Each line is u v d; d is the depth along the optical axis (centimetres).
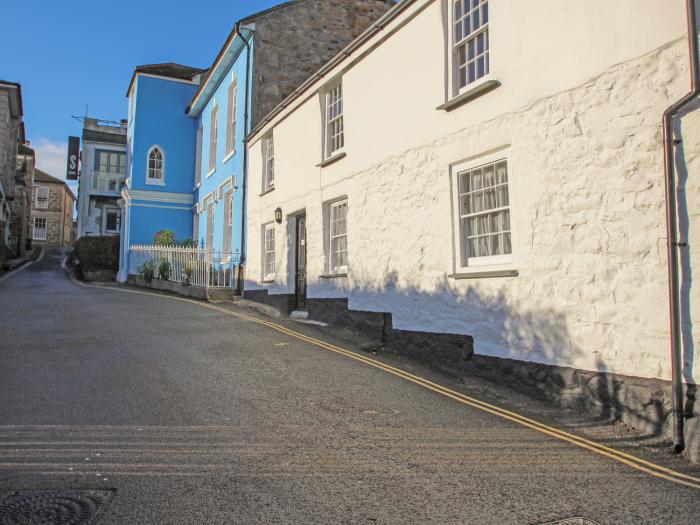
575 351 602
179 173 2505
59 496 373
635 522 351
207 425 524
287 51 1714
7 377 671
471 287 758
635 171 547
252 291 1561
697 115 494
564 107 626
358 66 1074
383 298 959
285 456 455
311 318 1212
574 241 607
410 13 910
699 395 475
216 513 355
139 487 390
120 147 4028
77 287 2073
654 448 493
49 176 5734
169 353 830
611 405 561
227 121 1911
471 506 371
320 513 358
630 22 558
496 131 723
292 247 1359
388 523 346
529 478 422
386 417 568
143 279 2128
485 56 773
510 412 596
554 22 644
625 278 552
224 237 1877
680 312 496
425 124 868
